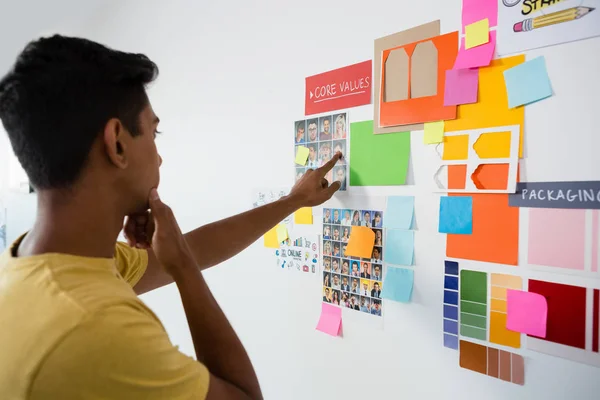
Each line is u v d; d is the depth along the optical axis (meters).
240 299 1.23
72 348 0.41
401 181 0.84
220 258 0.84
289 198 0.91
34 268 0.47
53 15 1.88
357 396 0.94
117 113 0.51
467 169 0.75
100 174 0.50
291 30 1.05
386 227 0.87
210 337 0.52
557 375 0.66
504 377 0.72
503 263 0.71
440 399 0.80
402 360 0.85
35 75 0.47
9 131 0.49
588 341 0.63
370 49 0.89
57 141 0.47
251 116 1.17
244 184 1.20
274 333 1.14
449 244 0.78
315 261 1.02
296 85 1.04
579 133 0.63
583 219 0.63
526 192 0.68
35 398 0.42
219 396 0.47
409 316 0.84
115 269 0.54
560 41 0.64
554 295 0.66
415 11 0.81
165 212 0.55
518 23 0.68
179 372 0.45
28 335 0.43
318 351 1.02
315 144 1.01
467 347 0.76
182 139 1.42
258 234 0.88
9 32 1.97
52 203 0.50
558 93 0.65
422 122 0.81
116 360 0.42
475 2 0.73
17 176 2.17
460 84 0.75
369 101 0.89
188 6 1.37
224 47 1.24
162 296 1.53
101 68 0.49
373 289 0.90
